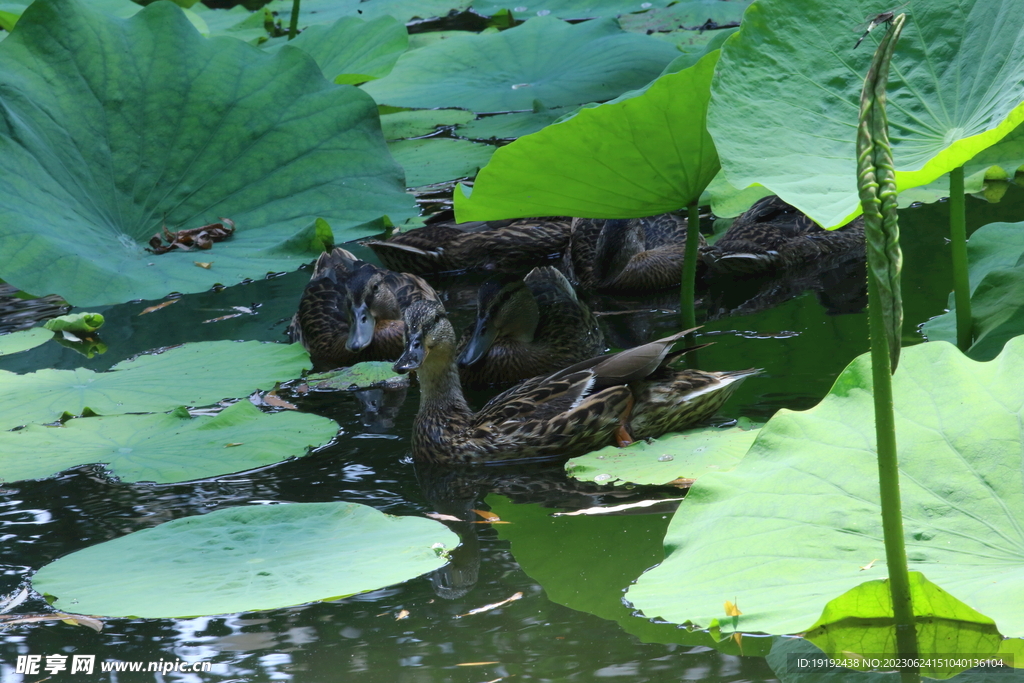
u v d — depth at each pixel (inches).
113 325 541.3
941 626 209.2
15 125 594.9
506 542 297.4
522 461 367.6
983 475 238.1
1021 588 205.2
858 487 243.6
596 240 606.2
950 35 297.9
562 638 237.8
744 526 244.2
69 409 420.5
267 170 662.5
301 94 691.4
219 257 598.9
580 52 903.7
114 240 605.3
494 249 642.8
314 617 258.5
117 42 664.4
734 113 271.0
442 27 1214.3
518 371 473.7
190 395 434.0
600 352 478.6
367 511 311.0
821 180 243.9
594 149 367.6
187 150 655.1
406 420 410.3
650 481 323.9
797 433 264.8
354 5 1275.8
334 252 584.4
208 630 254.8
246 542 293.0
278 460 369.1
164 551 289.6
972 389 260.5
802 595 218.2
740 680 210.7
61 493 346.9
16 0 887.1
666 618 222.4
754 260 541.3
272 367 465.1
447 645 239.9
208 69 676.7
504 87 876.0
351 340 485.4
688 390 372.5
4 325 551.8
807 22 292.5
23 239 545.6
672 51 863.1
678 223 634.2
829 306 484.7
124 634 253.8
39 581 277.7
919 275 473.1
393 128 877.2
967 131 274.4
